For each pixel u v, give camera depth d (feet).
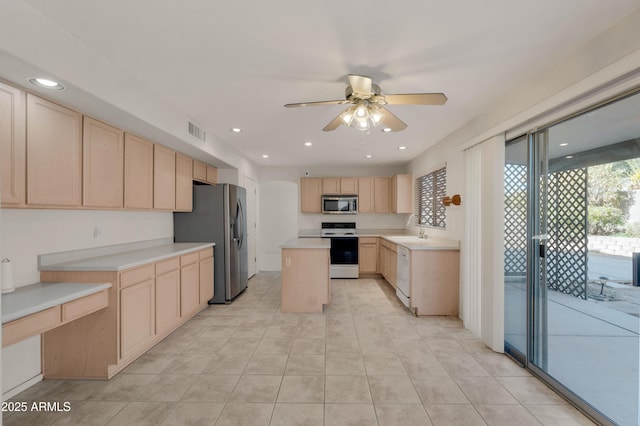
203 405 6.74
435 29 5.76
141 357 8.92
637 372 5.80
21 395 7.07
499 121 9.09
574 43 6.15
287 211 22.56
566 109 6.82
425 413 6.49
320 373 8.06
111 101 7.09
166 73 7.56
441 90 8.39
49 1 5.05
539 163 8.03
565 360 7.29
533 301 8.26
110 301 7.75
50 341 7.74
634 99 5.57
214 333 10.72
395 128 8.77
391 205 20.49
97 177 8.10
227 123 11.55
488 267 9.50
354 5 5.12
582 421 6.27
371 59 6.83
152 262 9.25
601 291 6.42
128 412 6.50
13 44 5.02
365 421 6.24
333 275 19.48
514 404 6.82
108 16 5.42
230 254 14.26
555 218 7.57
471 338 10.30
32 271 7.47
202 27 5.73
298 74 7.57
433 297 12.42
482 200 9.80
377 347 9.60
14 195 6.07
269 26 5.70
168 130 9.49
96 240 9.32
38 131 6.51
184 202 12.95
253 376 7.91
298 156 18.04
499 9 5.18
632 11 5.19
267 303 14.29
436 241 14.19
